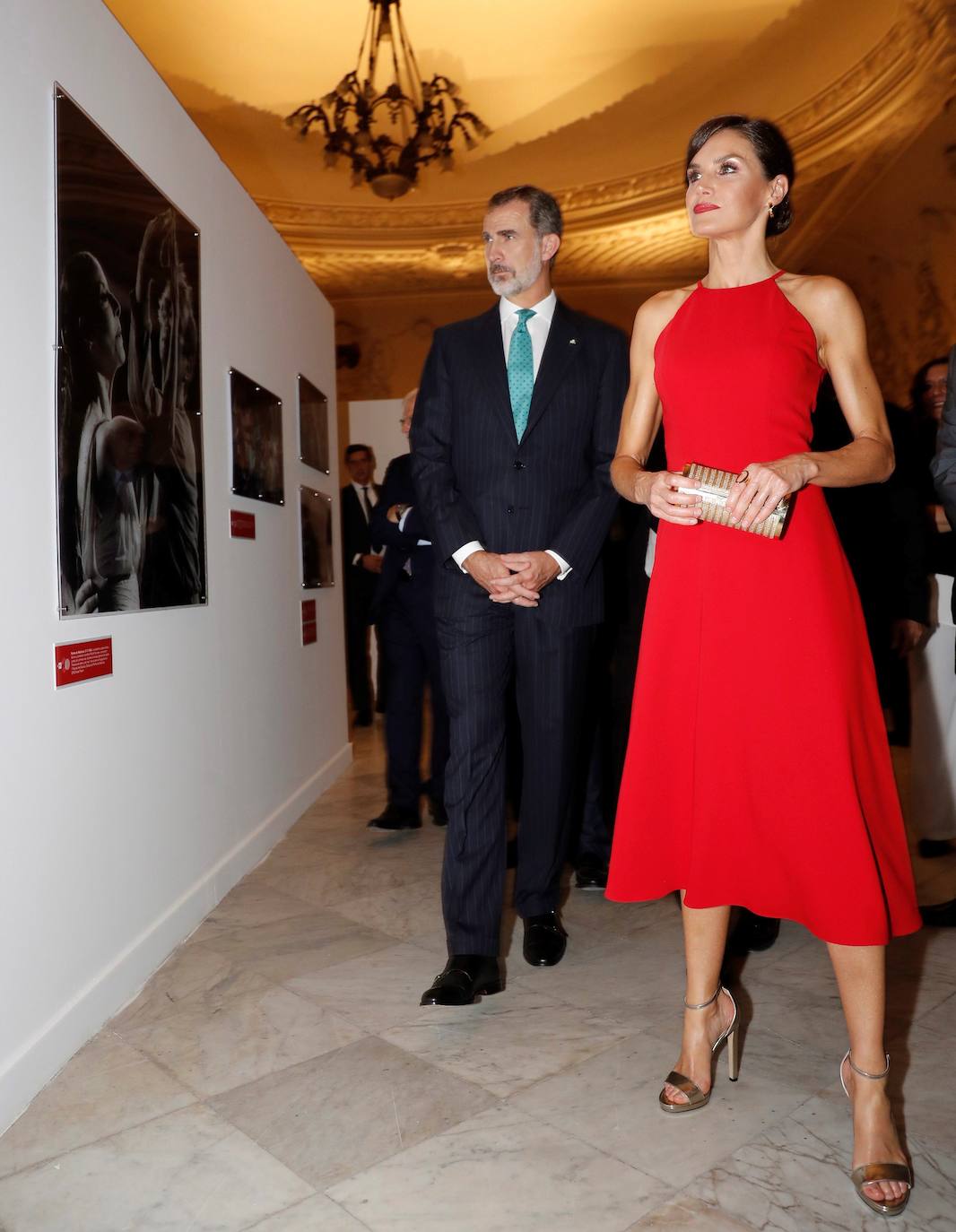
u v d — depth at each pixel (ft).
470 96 35.24
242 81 34.01
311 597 17.01
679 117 34.37
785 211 6.44
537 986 8.86
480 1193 5.77
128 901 9.02
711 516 5.90
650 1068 7.27
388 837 14.20
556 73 34.06
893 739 21.11
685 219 37.55
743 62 31.01
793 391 6.15
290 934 10.37
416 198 38.91
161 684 10.00
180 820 10.46
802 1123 6.49
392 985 8.96
